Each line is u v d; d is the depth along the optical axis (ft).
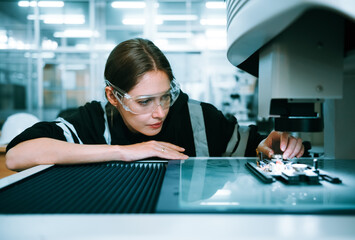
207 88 15.65
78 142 2.90
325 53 1.44
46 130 2.70
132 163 2.28
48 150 2.25
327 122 2.48
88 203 1.27
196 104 3.74
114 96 2.69
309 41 1.43
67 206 1.23
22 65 17.94
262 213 1.09
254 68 2.40
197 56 16.28
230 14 1.62
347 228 0.95
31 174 1.80
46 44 17.57
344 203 1.16
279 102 1.65
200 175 1.71
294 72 1.44
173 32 16.94
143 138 3.30
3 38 17.26
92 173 1.95
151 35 15.88
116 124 3.10
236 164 2.08
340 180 1.53
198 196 1.27
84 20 17.75
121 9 17.62
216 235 0.91
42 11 17.39
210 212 1.10
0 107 18.01
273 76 1.47
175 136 3.46
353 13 1.10
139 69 2.32
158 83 2.40
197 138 3.54
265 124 7.70
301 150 2.35
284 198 1.24
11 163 2.27
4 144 6.06
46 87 18.24
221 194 1.30
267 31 1.29
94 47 17.21
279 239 0.90
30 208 1.20
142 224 0.99
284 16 1.14
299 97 1.45
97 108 3.24
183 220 1.01
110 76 2.56
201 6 16.67
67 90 18.35
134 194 1.42
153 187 1.56
